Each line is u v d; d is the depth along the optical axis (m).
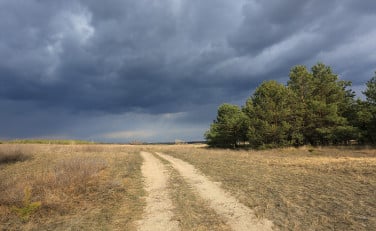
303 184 12.35
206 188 12.48
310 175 14.46
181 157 27.03
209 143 53.84
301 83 42.47
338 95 41.12
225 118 50.38
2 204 9.74
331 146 36.72
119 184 12.80
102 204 10.16
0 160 24.02
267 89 40.53
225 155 28.52
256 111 40.12
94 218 8.67
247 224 7.85
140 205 10.05
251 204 9.62
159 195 11.45
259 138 38.47
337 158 22.53
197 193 11.62
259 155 28.48
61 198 10.48
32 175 15.26
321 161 20.05
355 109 39.31
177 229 7.64
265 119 39.38
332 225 7.41
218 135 51.03
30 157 27.00
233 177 14.71
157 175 16.23
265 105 39.50
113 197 11.00
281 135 37.69
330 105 38.16
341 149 32.81
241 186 12.50
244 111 48.69
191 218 8.50
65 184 12.12
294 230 7.22
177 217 8.60
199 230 7.53
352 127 36.38
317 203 9.38
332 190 10.94
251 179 13.99
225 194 11.27
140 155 30.56
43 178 12.76
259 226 7.66
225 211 9.09
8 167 20.67
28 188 10.70
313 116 38.16
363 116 35.94
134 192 11.94
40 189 11.45
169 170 18.08
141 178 15.17
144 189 12.55
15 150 26.58
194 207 9.65
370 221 7.48
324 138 40.03
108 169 17.64
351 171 14.73
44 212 9.12
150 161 23.62
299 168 17.12
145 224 8.10
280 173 15.55
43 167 19.19
